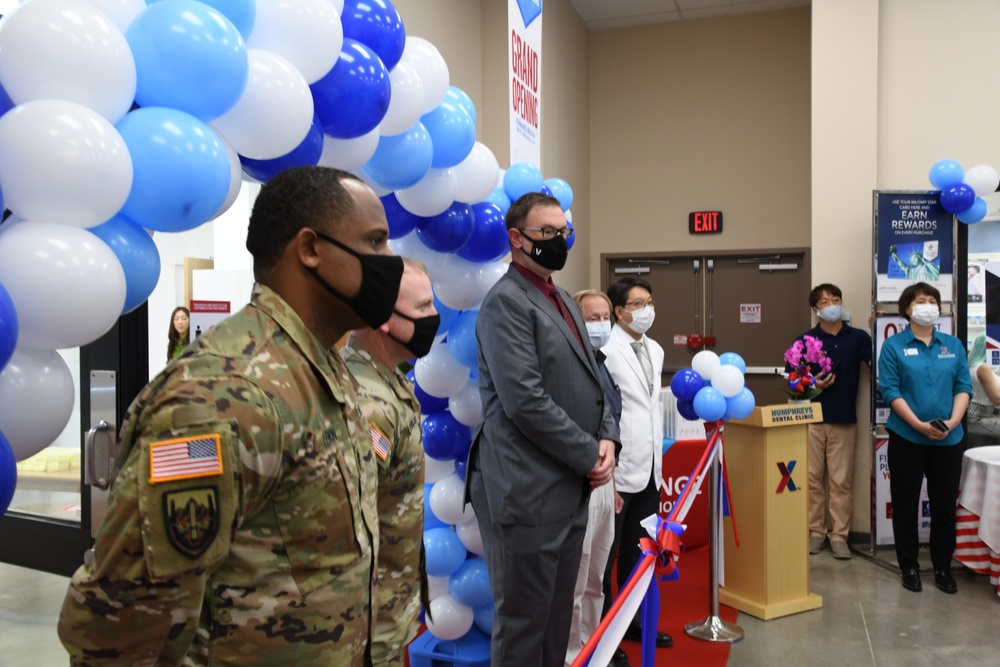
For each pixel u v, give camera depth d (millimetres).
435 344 2504
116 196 1055
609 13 6613
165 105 1179
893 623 3426
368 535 1019
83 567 842
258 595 884
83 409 3174
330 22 1421
